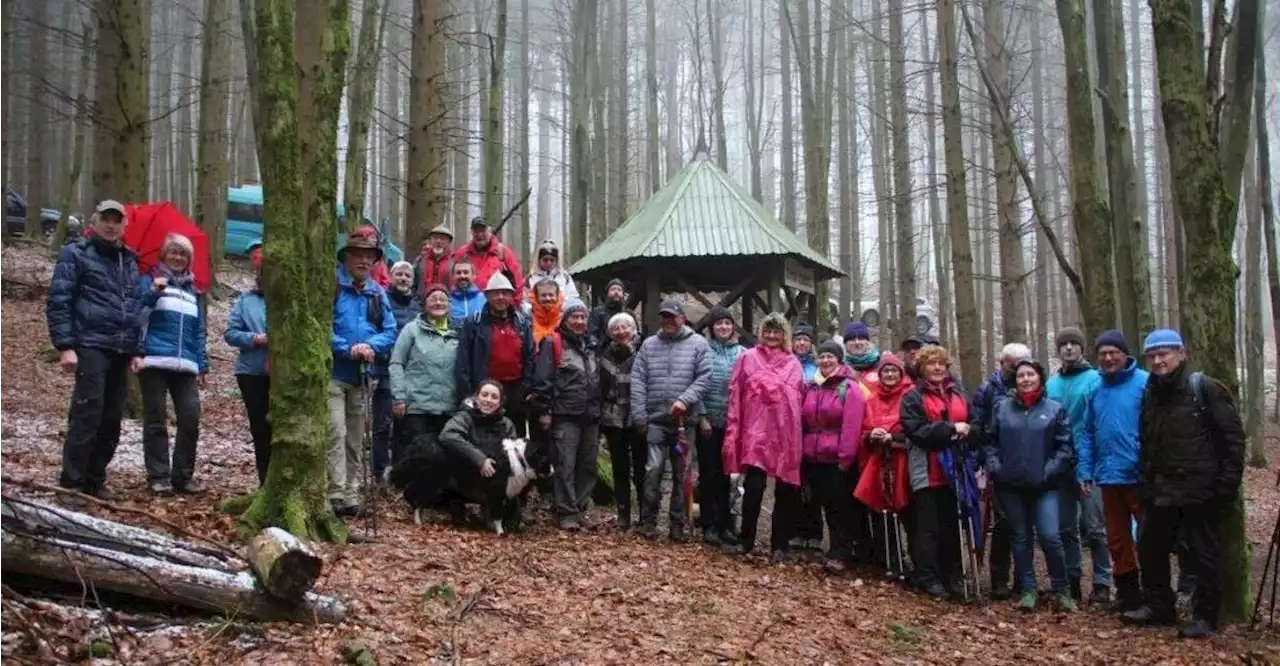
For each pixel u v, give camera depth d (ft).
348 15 19.26
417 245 34.78
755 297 37.01
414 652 13.66
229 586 13.48
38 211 70.08
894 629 19.12
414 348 24.04
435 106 35.12
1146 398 20.47
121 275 20.40
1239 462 19.36
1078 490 23.20
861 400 24.32
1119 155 27.48
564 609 17.11
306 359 18.35
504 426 23.47
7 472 21.34
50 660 11.26
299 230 18.21
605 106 93.20
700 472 25.77
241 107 80.28
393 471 23.18
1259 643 19.42
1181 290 24.58
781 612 19.47
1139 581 22.08
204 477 24.75
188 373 21.93
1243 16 21.99
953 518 23.45
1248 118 22.12
